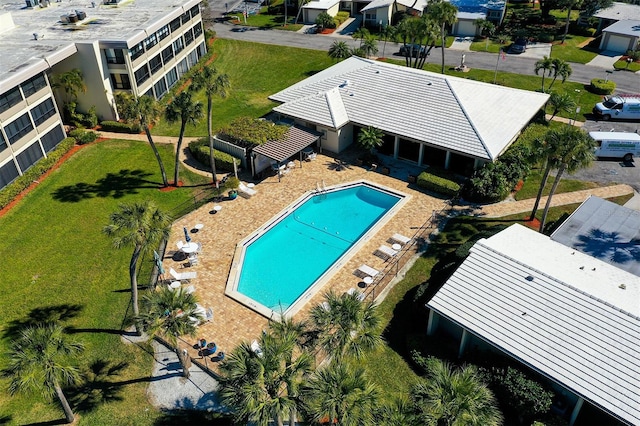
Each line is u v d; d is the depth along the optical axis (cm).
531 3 8869
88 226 3588
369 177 4112
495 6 7581
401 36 5688
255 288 3094
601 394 2056
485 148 3766
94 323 2816
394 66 4697
